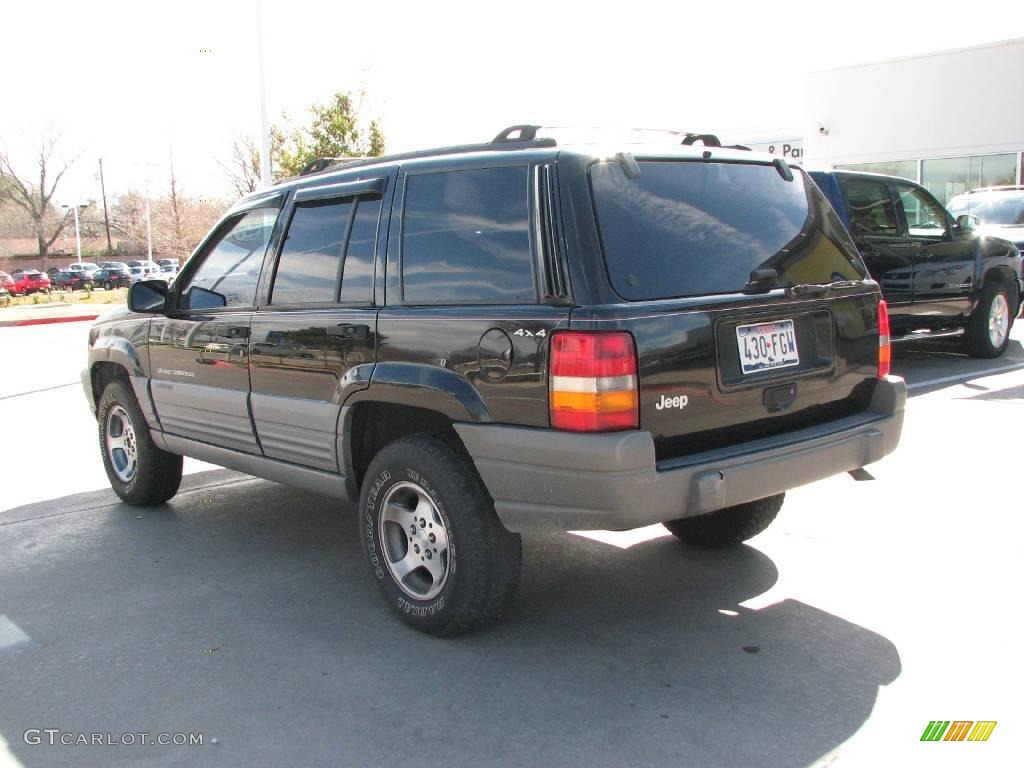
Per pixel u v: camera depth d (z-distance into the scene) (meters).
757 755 2.94
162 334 5.27
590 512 3.25
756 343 3.63
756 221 3.86
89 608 4.25
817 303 3.87
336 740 3.07
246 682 3.50
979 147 20.17
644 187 3.58
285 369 4.37
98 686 3.50
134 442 5.75
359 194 4.16
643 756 2.94
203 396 4.94
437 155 4.04
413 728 3.14
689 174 3.75
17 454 7.56
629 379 3.23
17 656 3.77
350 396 3.99
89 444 7.91
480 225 3.65
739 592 4.25
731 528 4.68
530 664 3.59
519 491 3.41
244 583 4.54
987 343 10.34
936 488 5.66
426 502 3.78
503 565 3.64
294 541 5.16
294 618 4.09
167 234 47.00
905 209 9.23
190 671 3.60
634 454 3.18
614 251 3.37
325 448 4.22
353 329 3.98
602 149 3.55
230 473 6.77
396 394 3.78
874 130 21.80
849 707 3.22
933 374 9.51
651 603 4.15
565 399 3.25
